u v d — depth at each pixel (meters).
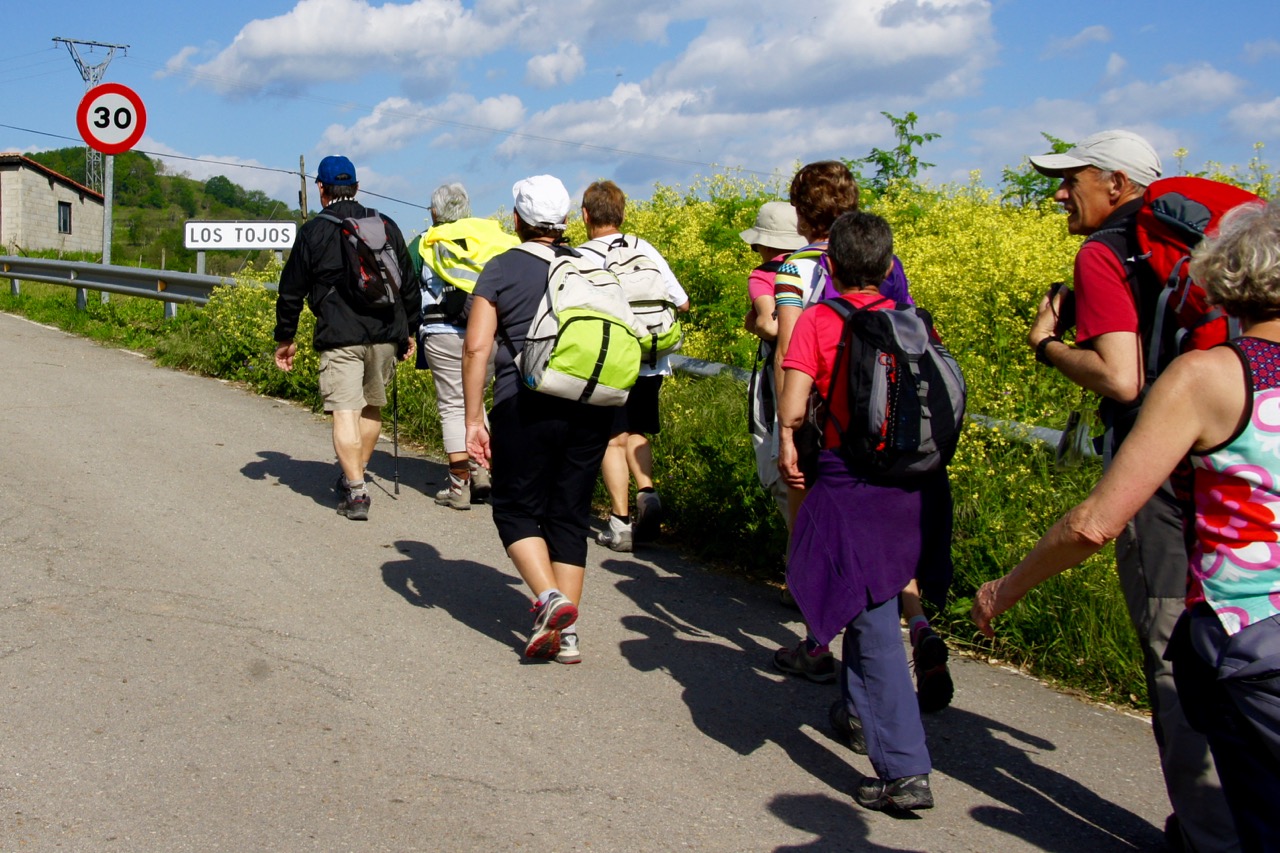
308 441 8.60
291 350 6.79
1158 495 3.11
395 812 3.43
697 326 9.28
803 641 4.68
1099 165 3.49
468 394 4.62
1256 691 2.36
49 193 58.22
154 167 108.81
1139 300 3.21
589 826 3.41
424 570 5.78
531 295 4.65
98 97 14.67
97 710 3.99
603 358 4.38
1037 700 4.56
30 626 4.70
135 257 62.03
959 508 5.50
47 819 3.30
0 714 3.92
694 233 10.17
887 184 11.41
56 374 10.79
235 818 3.35
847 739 4.08
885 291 4.20
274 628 4.87
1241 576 2.41
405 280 6.71
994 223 8.89
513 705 4.25
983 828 3.54
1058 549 2.66
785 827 3.48
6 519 6.11
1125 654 4.62
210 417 9.23
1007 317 7.30
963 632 5.18
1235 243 2.47
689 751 3.96
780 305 4.50
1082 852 3.42
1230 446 2.43
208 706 4.08
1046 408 6.32
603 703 4.33
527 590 5.58
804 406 3.66
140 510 6.49
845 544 3.57
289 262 6.58
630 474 7.16
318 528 6.41
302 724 3.99
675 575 5.99
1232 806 2.45
